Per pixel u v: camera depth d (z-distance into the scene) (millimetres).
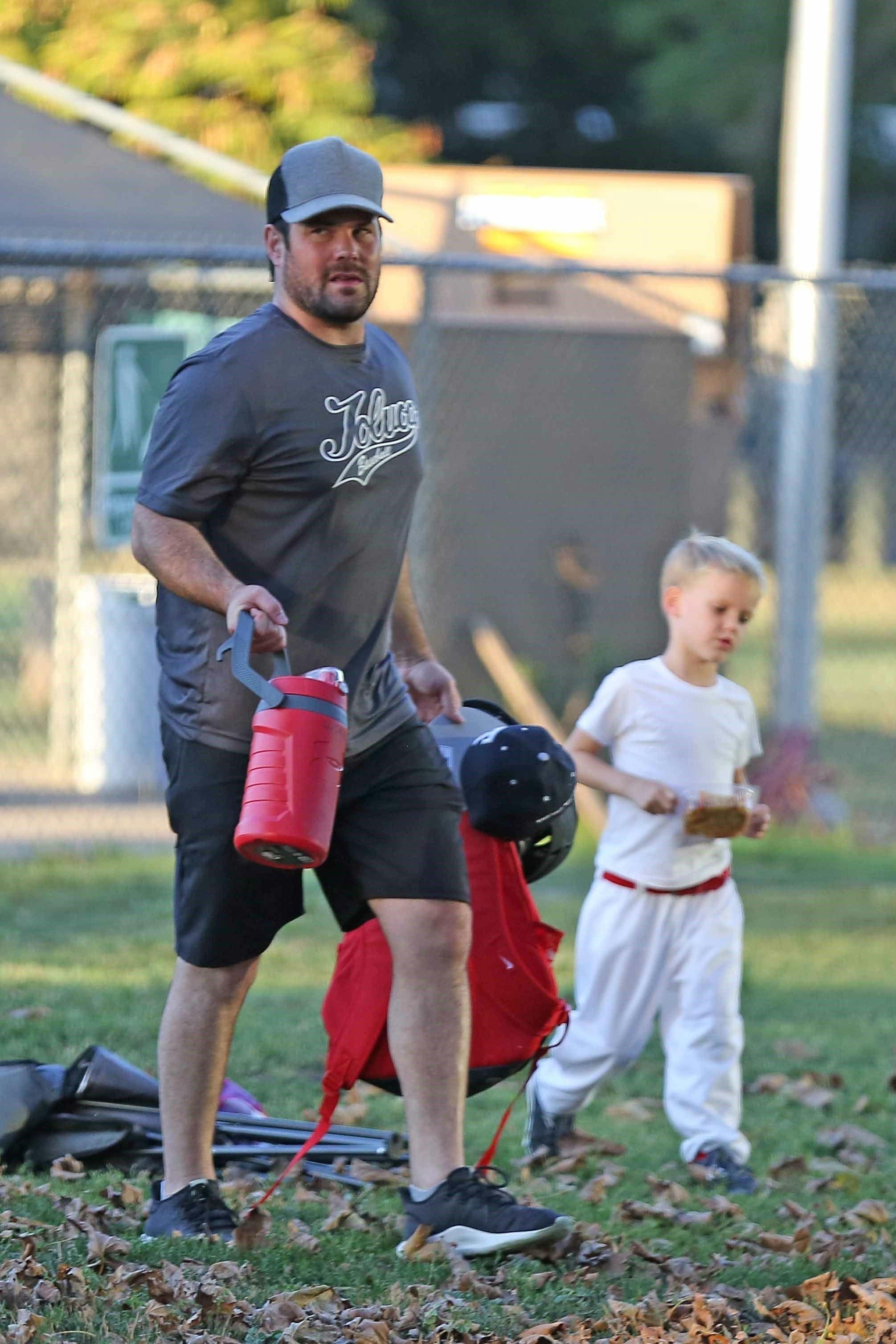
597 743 18266
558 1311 13141
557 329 42812
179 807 14172
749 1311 13508
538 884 33688
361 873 14414
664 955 17875
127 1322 12172
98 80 60094
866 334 46438
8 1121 16203
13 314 42438
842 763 49844
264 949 14547
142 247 31641
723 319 43500
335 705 13430
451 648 42438
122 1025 21812
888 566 101875
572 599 42969
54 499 49156
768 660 46531
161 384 38688
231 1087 18688
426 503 37344
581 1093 18062
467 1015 14484
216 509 14055
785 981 27578
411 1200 14328
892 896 34562
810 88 40906
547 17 113875
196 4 60906
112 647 40938
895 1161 18672
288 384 13805
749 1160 18531
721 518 45812
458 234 43344
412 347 42500
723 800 17422
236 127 60750
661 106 102625
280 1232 14578
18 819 37500
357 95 64750
